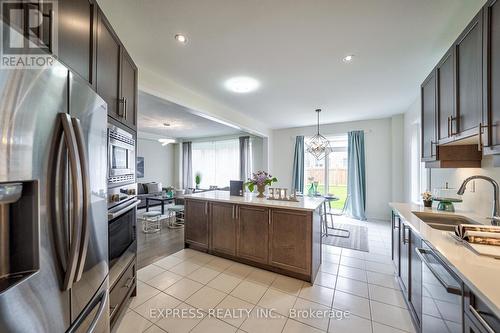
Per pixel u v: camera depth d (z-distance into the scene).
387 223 4.93
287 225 2.51
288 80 2.93
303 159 6.11
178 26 1.84
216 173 8.07
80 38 1.17
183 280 2.46
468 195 2.17
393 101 3.87
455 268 1.00
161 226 4.79
